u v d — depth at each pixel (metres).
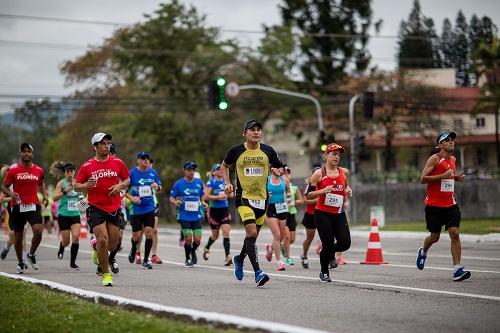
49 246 72.81
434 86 181.12
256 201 33.41
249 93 156.38
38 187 44.16
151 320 22.64
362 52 186.25
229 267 47.66
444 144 35.91
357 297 29.44
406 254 55.28
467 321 23.66
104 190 34.84
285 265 45.81
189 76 153.75
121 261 53.00
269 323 21.20
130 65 154.88
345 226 35.38
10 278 37.75
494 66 166.00
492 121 197.75
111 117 157.75
